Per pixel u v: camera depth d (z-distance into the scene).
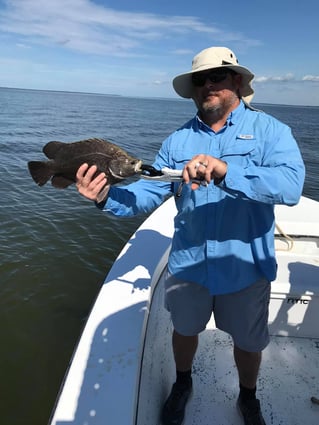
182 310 1.93
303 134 31.25
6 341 4.41
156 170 1.66
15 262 6.00
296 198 1.52
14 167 11.82
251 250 1.77
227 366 2.51
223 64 1.68
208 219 1.75
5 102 56.84
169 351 2.44
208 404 2.23
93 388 1.59
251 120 1.74
